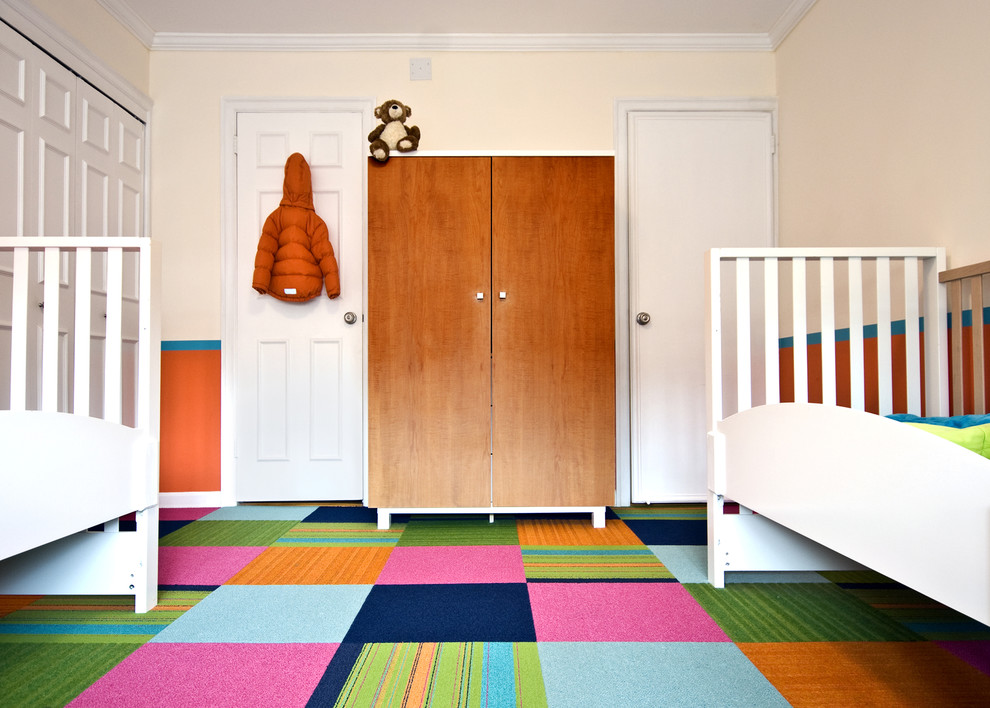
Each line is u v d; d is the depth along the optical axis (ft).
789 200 9.00
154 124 9.25
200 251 9.23
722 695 3.51
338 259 9.22
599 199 7.50
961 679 3.67
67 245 4.91
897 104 6.43
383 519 7.43
